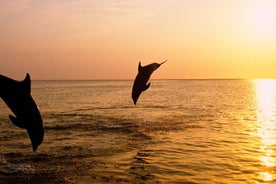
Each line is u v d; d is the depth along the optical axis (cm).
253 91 13400
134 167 1638
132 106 5884
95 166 1666
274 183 1384
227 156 1867
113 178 1466
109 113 4559
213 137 2511
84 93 11400
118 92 12256
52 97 8888
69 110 5075
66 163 1733
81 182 1416
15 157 1869
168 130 2872
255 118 3925
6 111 4953
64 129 2962
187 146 2156
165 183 1383
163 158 1820
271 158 1823
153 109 5222
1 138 2489
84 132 2786
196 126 3144
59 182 1420
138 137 2514
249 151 2008
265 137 2533
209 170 1576
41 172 1571
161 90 14225
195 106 5841
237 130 2892
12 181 1441
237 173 1529
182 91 13212
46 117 4012
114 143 2270
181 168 1611
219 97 8875
